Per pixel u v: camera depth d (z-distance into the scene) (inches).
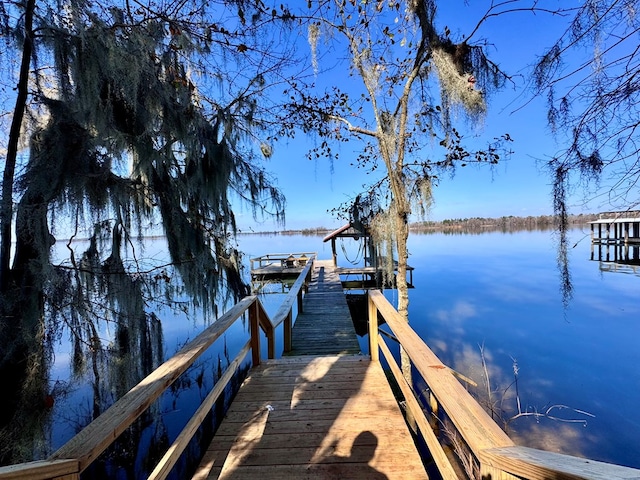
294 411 87.3
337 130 190.4
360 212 237.8
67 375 103.3
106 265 104.6
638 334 304.8
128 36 92.6
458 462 124.0
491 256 965.2
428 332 322.0
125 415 36.0
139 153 108.1
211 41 97.0
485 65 131.2
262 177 159.9
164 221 121.3
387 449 71.1
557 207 61.0
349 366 115.3
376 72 163.2
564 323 344.2
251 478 63.6
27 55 85.6
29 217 80.2
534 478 23.3
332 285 410.0
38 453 82.0
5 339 79.7
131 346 105.0
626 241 737.0
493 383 213.3
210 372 199.0
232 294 160.4
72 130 88.8
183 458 122.4
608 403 187.6
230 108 140.7
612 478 19.2
